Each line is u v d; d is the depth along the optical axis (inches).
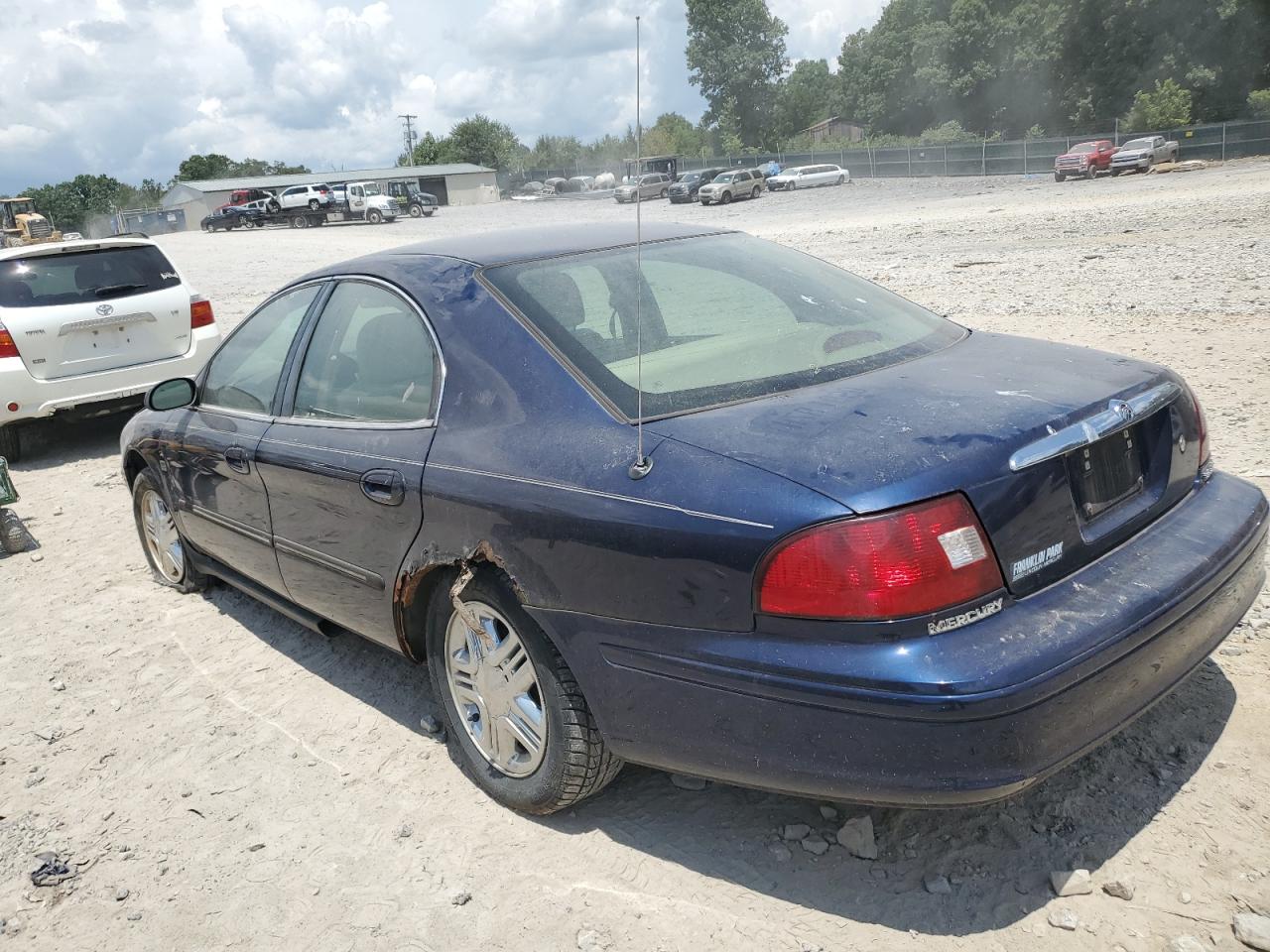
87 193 6190.9
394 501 124.3
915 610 87.0
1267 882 97.8
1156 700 98.7
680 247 143.9
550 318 120.9
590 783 114.2
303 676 165.0
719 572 93.8
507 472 111.3
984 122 3221.0
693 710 98.0
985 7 3110.2
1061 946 93.4
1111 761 117.3
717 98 4276.6
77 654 180.9
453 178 3646.7
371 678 161.9
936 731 85.6
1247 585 111.0
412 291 133.5
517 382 116.6
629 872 109.9
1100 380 109.3
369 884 113.0
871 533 87.4
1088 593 95.4
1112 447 103.7
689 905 103.8
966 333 135.1
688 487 96.9
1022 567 92.4
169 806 132.0
